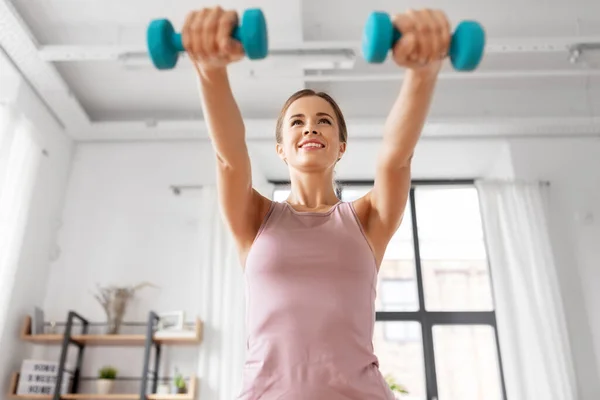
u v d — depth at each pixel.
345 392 0.75
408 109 0.84
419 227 4.58
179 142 4.34
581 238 4.05
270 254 0.84
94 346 3.68
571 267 3.96
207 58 0.80
